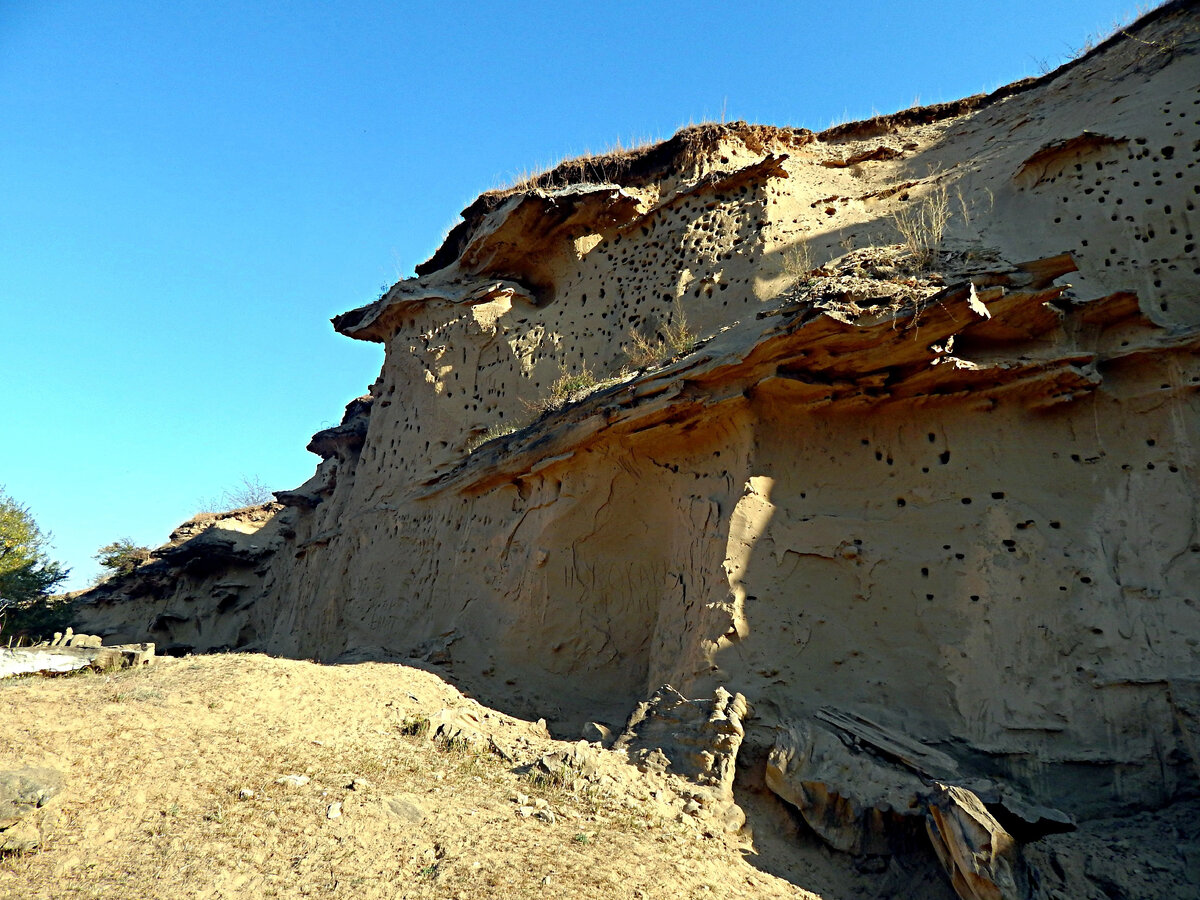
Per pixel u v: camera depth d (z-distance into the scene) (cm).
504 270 1928
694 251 1627
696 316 1543
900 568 1086
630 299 1670
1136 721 911
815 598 1089
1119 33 1617
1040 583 1024
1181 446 1062
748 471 1170
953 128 1766
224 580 3178
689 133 1820
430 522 1747
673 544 1265
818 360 1150
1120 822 843
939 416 1167
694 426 1262
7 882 614
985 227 1394
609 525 1354
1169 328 1131
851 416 1205
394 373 2067
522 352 1781
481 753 935
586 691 1276
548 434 1458
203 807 736
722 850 798
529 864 707
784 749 905
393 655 1475
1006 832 755
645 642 1275
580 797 838
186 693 948
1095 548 1034
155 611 3359
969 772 905
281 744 873
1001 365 1111
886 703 1002
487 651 1405
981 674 986
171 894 619
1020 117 1634
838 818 847
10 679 1041
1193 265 1206
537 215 1791
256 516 3556
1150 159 1323
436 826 751
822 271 1222
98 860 653
